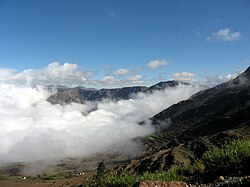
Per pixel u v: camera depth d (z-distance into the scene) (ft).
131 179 69.00
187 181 64.03
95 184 77.87
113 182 71.10
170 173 70.44
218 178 58.34
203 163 70.03
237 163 61.67
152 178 67.82
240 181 47.11
